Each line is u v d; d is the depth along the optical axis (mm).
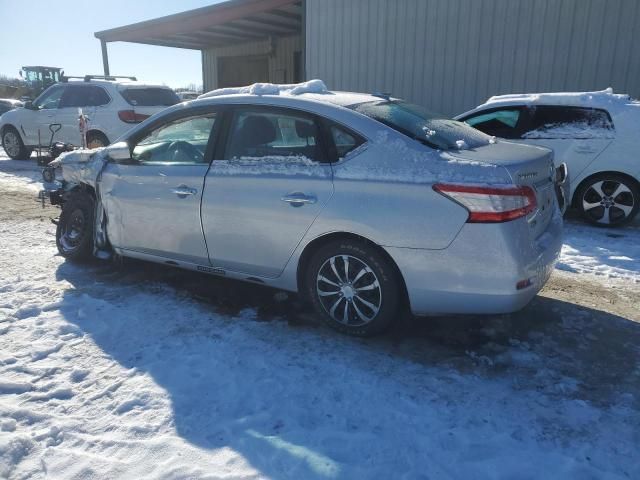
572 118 6574
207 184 3873
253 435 2551
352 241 3381
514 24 9516
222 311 3988
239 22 14258
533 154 3473
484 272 3037
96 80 10656
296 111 3607
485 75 9922
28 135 12031
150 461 2373
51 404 2791
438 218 3076
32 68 30797
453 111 10336
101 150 4711
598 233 6387
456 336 3648
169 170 4121
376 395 2916
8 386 2922
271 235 3641
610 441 2578
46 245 5578
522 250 3045
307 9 11680
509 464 2381
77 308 3971
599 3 8852
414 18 10375
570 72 9266
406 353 3402
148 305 4062
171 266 4793
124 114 10047
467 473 2332
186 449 2449
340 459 2402
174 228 4109
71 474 2289
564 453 2482
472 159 3135
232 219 3781
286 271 3684
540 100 6746
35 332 3564
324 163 3459
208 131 3994
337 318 3592
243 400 2844
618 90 9008
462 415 2756
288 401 2838
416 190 3129
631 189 6391
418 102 10664
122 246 4520
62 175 5039
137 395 2871
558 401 2908
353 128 3406
